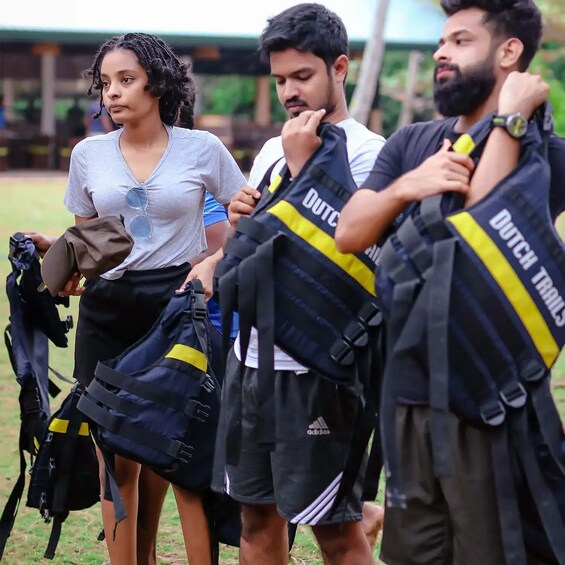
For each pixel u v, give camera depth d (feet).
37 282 18.33
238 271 13.87
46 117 118.93
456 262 11.68
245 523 15.88
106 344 17.97
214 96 160.86
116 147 17.87
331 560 15.35
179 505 17.56
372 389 14.23
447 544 12.63
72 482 18.22
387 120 145.59
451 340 11.73
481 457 12.06
